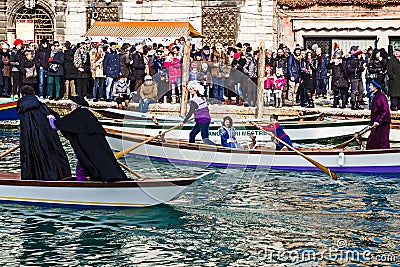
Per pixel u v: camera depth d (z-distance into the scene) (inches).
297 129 1149.1
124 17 1845.5
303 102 1338.6
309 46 1755.7
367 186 848.3
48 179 723.4
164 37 1702.8
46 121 725.9
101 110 1191.6
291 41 1755.7
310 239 650.8
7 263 585.0
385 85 1311.5
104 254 608.4
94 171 705.6
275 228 682.2
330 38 1742.1
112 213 714.2
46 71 1380.4
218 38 1819.6
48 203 722.8
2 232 657.6
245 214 724.0
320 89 1381.6
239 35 1800.0
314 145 1143.6
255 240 646.5
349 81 1306.6
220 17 1815.9
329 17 1722.4
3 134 1205.7
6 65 1406.3
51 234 653.9
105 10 1857.8
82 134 709.3
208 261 596.4
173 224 686.5
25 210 717.3
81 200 717.3
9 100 1352.1
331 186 848.3
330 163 924.0
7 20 1873.8
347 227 685.3
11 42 1863.9
